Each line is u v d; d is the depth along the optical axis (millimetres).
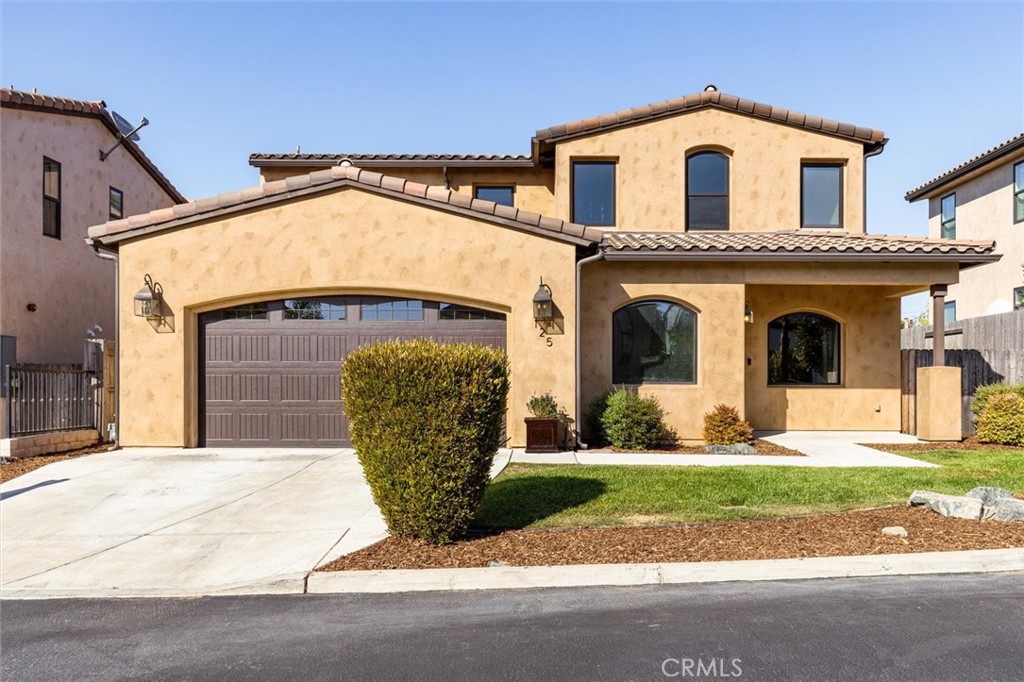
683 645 4445
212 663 4301
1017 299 20719
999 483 8664
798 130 15523
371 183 12055
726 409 12352
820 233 15117
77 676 4156
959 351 14531
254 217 12141
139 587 5688
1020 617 4852
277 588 5625
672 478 8961
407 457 6348
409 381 6328
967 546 6160
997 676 3998
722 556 5957
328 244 12109
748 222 15406
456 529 6535
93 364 13305
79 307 16547
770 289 14898
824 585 5543
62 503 8242
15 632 4844
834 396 14750
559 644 4484
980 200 22438
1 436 12938
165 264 12094
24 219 14711
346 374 6660
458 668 4172
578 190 15719
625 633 4645
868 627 4695
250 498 8438
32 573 6000
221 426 12305
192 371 12219
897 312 14742
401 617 5008
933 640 4484
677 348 13023
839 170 15766
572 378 12031
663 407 12727
